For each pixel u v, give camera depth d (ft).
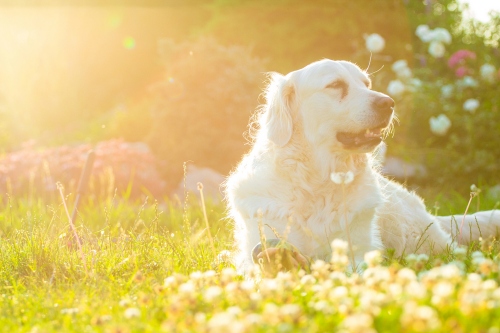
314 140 13.71
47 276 12.60
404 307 6.70
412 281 7.95
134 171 31.45
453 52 45.93
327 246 13.19
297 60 46.24
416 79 40.14
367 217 13.51
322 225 13.30
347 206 13.38
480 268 8.93
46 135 55.01
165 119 35.19
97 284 10.59
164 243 14.47
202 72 35.35
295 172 13.61
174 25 63.31
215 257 12.68
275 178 13.74
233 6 48.91
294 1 46.50
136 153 32.86
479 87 36.91
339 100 13.56
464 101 37.09
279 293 8.04
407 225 16.15
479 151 33.53
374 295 7.25
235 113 35.06
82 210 25.11
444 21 48.37
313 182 13.57
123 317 7.87
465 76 38.73
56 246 13.78
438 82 39.63
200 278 9.34
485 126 34.53
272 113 14.25
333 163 13.53
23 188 30.50
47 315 8.63
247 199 13.82
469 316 6.47
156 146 35.78
